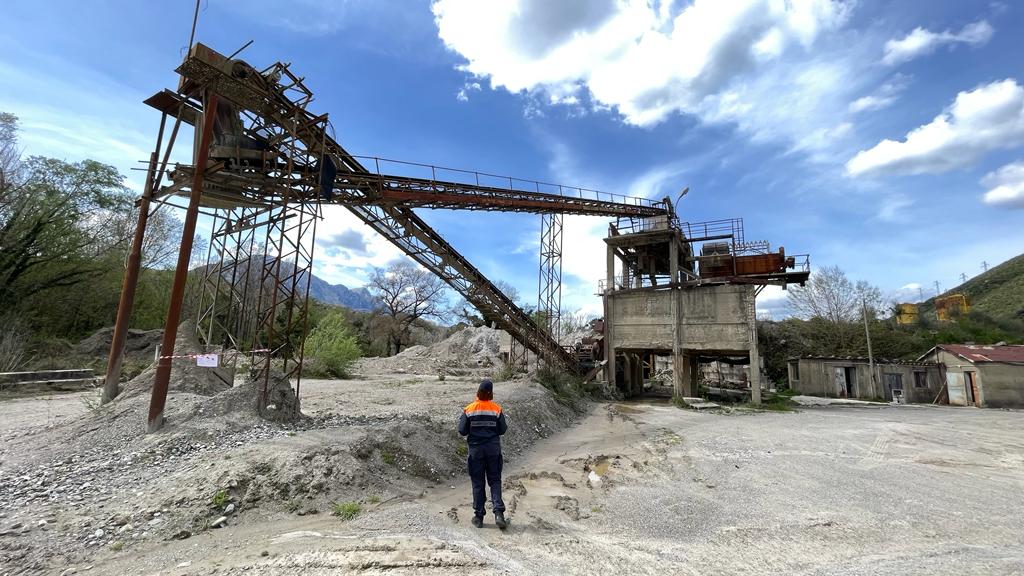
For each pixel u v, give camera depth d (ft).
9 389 64.59
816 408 97.86
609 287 114.32
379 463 28.22
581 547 18.95
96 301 106.42
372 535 19.10
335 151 52.42
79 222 102.42
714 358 144.15
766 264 107.14
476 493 21.72
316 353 108.47
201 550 17.40
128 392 38.19
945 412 93.66
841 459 39.37
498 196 80.94
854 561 17.76
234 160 40.65
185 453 28.04
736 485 30.32
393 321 214.07
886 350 171.32
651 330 107.04
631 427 62.18
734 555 18.37
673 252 110.73
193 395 39.50
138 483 23.75
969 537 20.72
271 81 40.34
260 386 36.73
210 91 37.01
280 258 40.09
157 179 39.83
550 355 104.58
